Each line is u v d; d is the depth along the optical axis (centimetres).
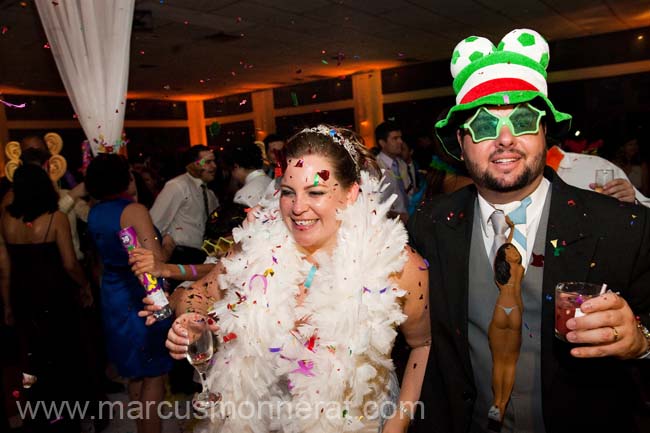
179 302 148
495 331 113
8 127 1105
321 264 130
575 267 104
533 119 103
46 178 257
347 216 129
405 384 131
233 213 215
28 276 250
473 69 113
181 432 247
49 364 252
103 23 283
